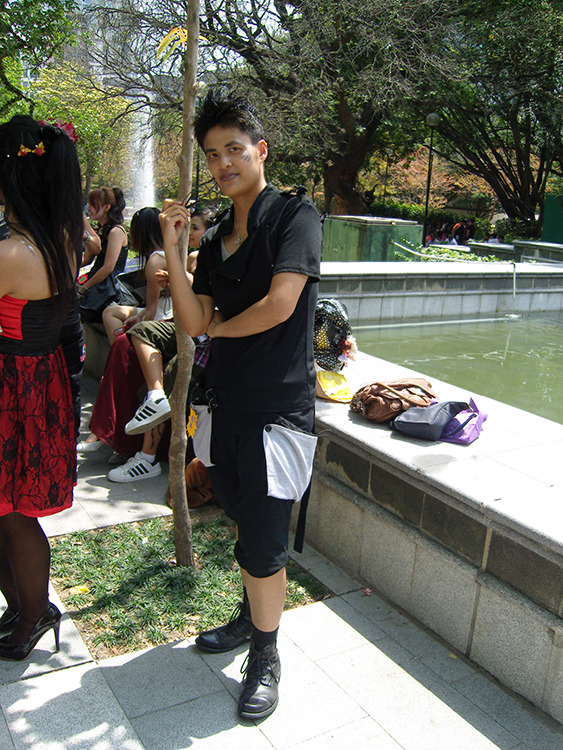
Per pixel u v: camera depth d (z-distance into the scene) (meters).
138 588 2.90
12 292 2.08
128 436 4.20
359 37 14.75
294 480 2.18
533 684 2.33
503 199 26.55
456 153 29.91
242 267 2.12
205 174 22.22
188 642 2.60
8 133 2.07
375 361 4.46
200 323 2.29
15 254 2.05
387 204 31.48
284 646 2.61
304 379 2.18
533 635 2.30
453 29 15.56
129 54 13.20
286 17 14.16
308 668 2.48
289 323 2.13
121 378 4.18
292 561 3.26
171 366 3.91
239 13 13.36
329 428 3.17
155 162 19.55
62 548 3.20
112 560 3.10
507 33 17.09
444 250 11.91
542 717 2.29
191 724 2.19
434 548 2.65
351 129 17.72
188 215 2.26
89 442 4.48
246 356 2.14
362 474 3.06
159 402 3.73
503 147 25.25
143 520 3.54
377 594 3.01
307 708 2.28
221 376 2.21
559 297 10.34
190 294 2.26
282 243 2.04
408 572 2.83
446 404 3.05
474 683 2.45
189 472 3.69
